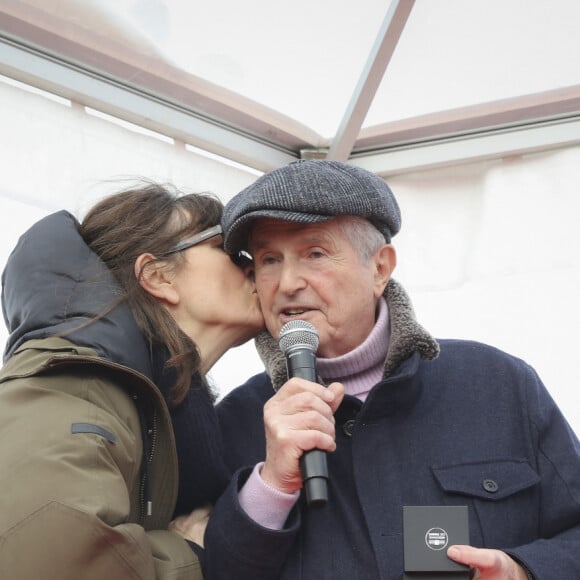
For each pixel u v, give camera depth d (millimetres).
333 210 2348
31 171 3041
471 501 2291
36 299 2271
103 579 1896
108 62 3197
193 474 2354
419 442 2371
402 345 2377
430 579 1947
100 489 1949
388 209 2459
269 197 2348
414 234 3660
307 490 2092
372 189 2432
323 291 2371
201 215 2559
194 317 2479
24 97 3064
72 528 1876
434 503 2293
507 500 2299
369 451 2350
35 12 3018
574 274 3604
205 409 2375
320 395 2170
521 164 3594
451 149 3623
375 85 3373
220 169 3486
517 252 3541
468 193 3646
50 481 1917
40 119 3080
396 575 2207
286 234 2383
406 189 3697
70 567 1868
